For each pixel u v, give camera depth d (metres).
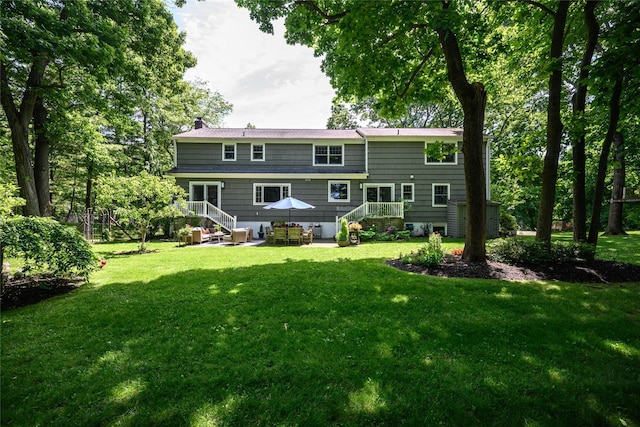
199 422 1.94
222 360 2.71
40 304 4.21
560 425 1.94
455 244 11.30
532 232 20.44
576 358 2.74
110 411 2.04
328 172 15.51
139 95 11.02
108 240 13.93
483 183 6.53
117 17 9.00
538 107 17.66
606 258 7.30
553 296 4.41
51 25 7.19
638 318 3.63
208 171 15.28
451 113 23.61
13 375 2.47
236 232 12.78
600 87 5.28
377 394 2.22
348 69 7.19
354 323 3.54
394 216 14.65
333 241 13.80
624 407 2.10
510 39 8.71
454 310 3.91
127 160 16.47
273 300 4.34
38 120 10.15
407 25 5.63
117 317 3.72
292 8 7.29
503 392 2.24
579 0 7.15
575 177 6.89
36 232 4.69
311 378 2.43
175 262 7.46
